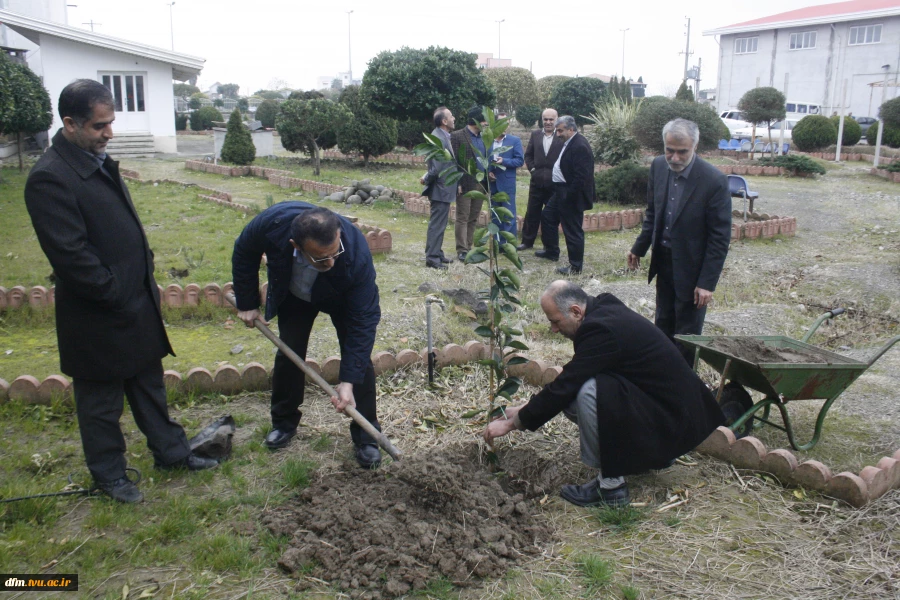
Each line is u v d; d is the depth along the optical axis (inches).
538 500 148.9
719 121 679.7
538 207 378.0
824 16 1505.9
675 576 124.0
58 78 906.7
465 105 730.8
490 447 157.0
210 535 134.4
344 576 122.5
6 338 240.5
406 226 448.1
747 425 173.9
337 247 131.2
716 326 263.3
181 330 250.4
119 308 135.2
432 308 265.7
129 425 177.8
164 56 940.6
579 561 128.1
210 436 159.9
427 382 205.6
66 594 117.8
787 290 320.2
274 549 130.3
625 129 717.3
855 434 180.5
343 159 885.8
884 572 123.4
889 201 567.2
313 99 738.8
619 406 137.8
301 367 152.7
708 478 155.3
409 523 133.3
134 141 936.3
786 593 119.3
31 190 124.0
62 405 184.5
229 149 789.2
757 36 1646.2
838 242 419.5
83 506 142.9
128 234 136.2
